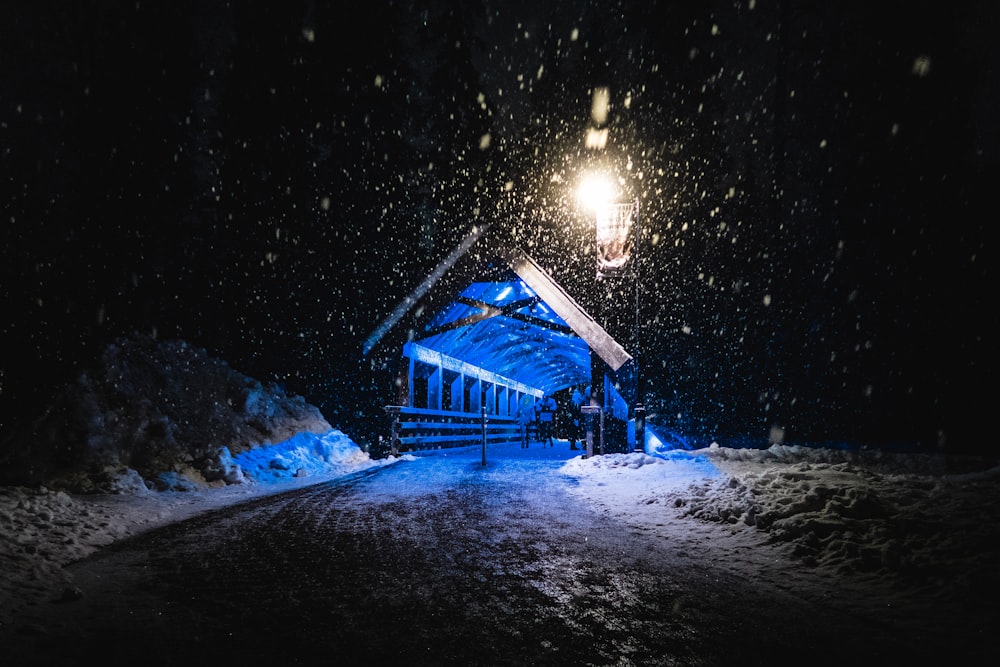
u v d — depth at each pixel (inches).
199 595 184.7
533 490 410.0
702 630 155.7
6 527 245.0
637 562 223.0
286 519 308.7
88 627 158.2
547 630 155.5
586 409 588.7
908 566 199.2
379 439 677.3
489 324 863.1
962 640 148.7
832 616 166.4
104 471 379.6
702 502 310.5
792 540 242.5
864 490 266.2
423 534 271.3
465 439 966.4
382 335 673.0
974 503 254.5
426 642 147.5
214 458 453.1
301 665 134.5
